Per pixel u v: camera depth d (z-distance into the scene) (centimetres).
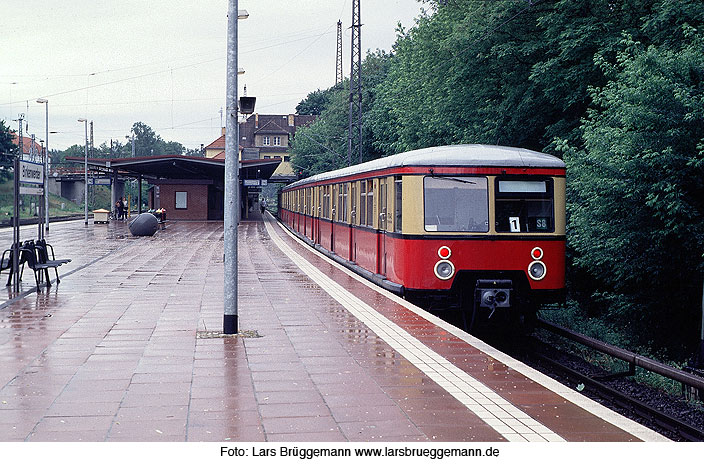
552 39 2297
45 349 1016
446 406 745
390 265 1573
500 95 2706
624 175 1611
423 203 1392
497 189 1395
